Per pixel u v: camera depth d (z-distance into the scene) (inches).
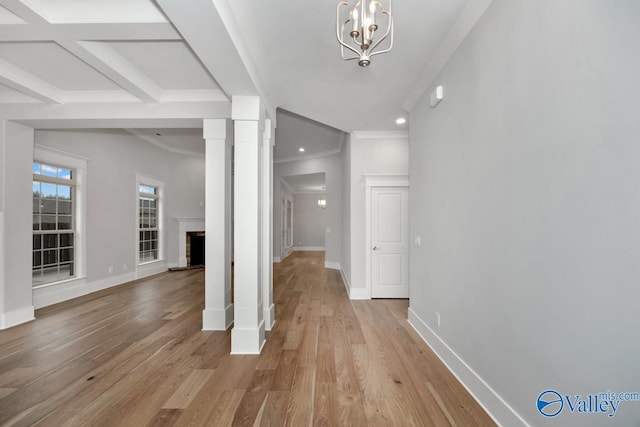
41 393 84.5
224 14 73.7
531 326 61.1
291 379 92.2
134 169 249.9
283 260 375.6
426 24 89.2
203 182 316.5
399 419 73.4
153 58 109.3
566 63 51.8
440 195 107.7
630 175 41.4
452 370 96.3
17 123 144.0
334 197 304.2
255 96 115.7
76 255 200.1
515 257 66.0
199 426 71.0
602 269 45.6
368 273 193.9
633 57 40.8
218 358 106.7
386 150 199.3
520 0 63.9
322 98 142.7
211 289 137.0
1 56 107.7
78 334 129.6
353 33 67.2
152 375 94.6
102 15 79.8
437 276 110.6
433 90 114.4
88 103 138.4
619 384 43.5
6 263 139.3
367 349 114.2
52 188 186.2
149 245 275.6
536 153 59.3
